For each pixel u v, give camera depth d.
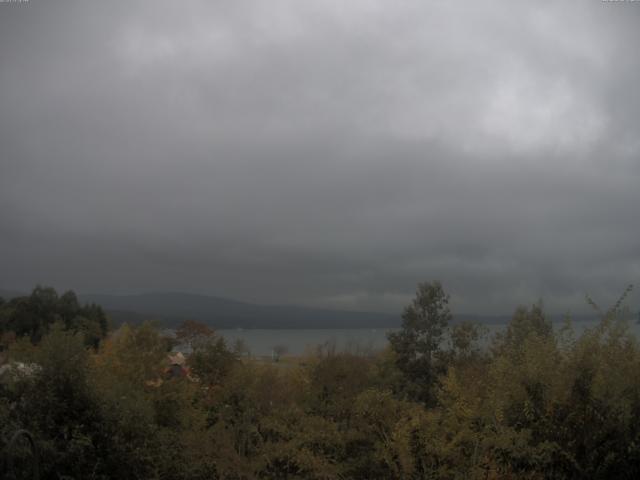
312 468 11.60
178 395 12.83
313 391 14.16
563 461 8.22
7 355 11.33
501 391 9.03
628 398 8.27
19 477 7.80
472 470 8.97
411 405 12.23
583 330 9.03
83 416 9.32
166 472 10.19
